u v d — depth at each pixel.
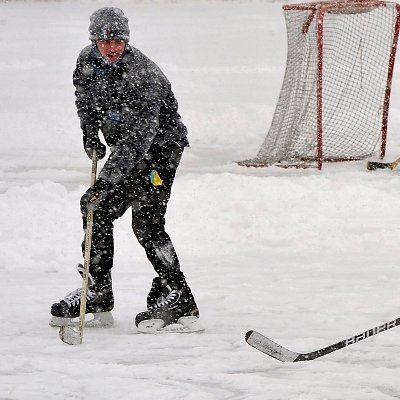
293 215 27.69
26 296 19.34
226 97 54.31
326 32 46.06
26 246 24.41
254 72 64.75
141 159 14.96
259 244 25.67
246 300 18.73
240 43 81.19
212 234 26.22
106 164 14.64
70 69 65.50
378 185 32.34
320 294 19.22
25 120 46.34
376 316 17.02
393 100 51.38
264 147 40.31
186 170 37.84
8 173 37.16
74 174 37.09
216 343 14.80
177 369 12.82
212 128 47.34
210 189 29.47
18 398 11.27
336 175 35.84
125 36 14.62
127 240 25.00
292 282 20.69
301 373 12.61
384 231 26.23
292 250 25.06
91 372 12.64
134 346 14.58
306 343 14.57
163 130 15.29
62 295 19.47
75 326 16.27
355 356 13.76
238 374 12.44
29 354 13.89
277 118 40.59
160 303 15.75
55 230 25.58
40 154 41.88
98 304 16.11
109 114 15.10
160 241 15.63
